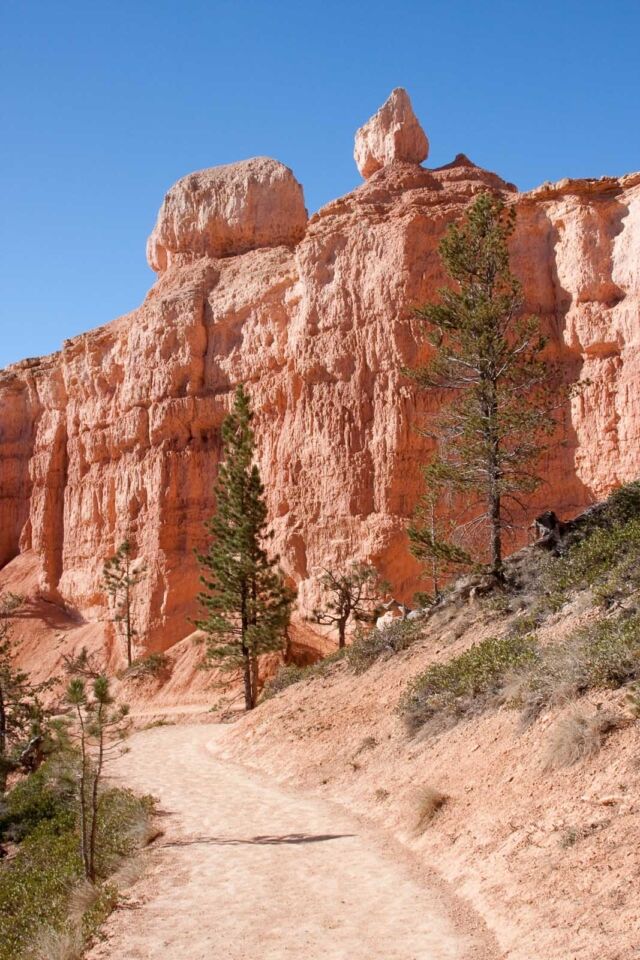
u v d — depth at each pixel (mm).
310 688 24469
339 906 10383
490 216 24531
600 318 39781
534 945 7840
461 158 53531
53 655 59281
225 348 55250
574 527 22406
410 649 21797
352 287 46781
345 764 17922
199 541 54094
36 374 74625
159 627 53156
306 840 13891
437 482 23984
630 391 38188
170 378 56312
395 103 55031
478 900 9484
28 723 36125
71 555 64500
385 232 46281
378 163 55219
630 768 9727
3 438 75500
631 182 41844
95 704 15000
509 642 16266
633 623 12789
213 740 27453
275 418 50500
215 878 12461
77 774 16016
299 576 45875
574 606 16594
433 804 12719
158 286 61219
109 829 16578
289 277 52188
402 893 10469
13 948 11828
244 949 9391
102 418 62781
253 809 17000
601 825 9109
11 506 74438
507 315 24469
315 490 45969
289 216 58938
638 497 21828
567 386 24203
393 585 42344
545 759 11180
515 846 9953
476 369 23812
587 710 11414
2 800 22812
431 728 15938
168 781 21375
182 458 55344
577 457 39250
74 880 13898
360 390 45438
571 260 41156
